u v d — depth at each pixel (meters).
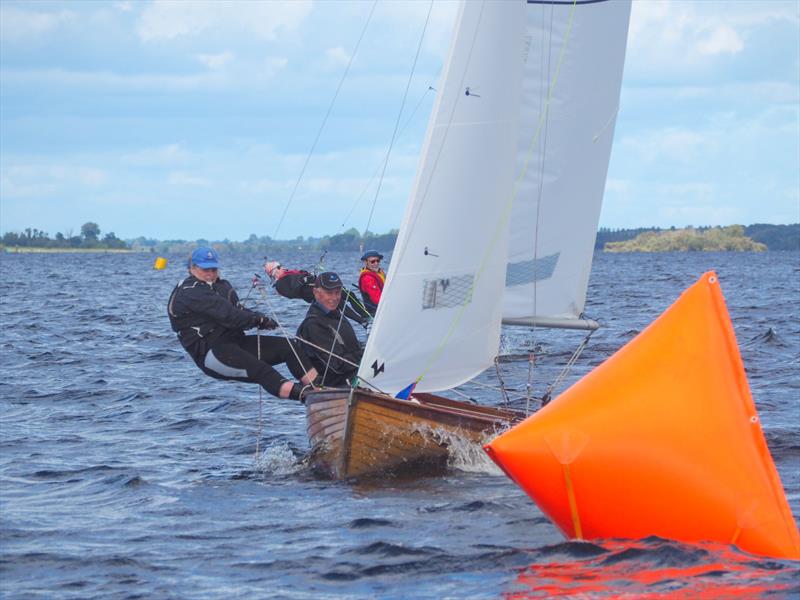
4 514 21.67
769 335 54.56
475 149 23.47
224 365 25.41
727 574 16.06
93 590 16.70
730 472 17.05
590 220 27.62
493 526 19.62
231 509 21.77
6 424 33.22
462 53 23.25
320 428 24.27
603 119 27.33
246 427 32.31
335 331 26.11
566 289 27.56
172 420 33.72
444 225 23.53
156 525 20.62
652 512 17.22
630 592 15.61
